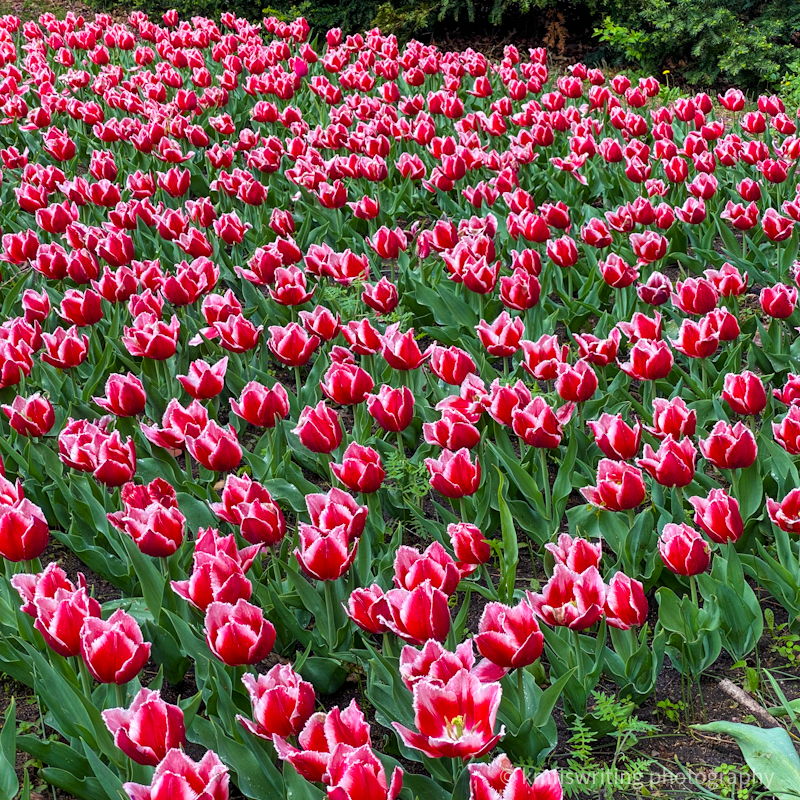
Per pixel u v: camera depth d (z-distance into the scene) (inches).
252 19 631.2
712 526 123.0
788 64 481.1
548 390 198.2
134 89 369.7
